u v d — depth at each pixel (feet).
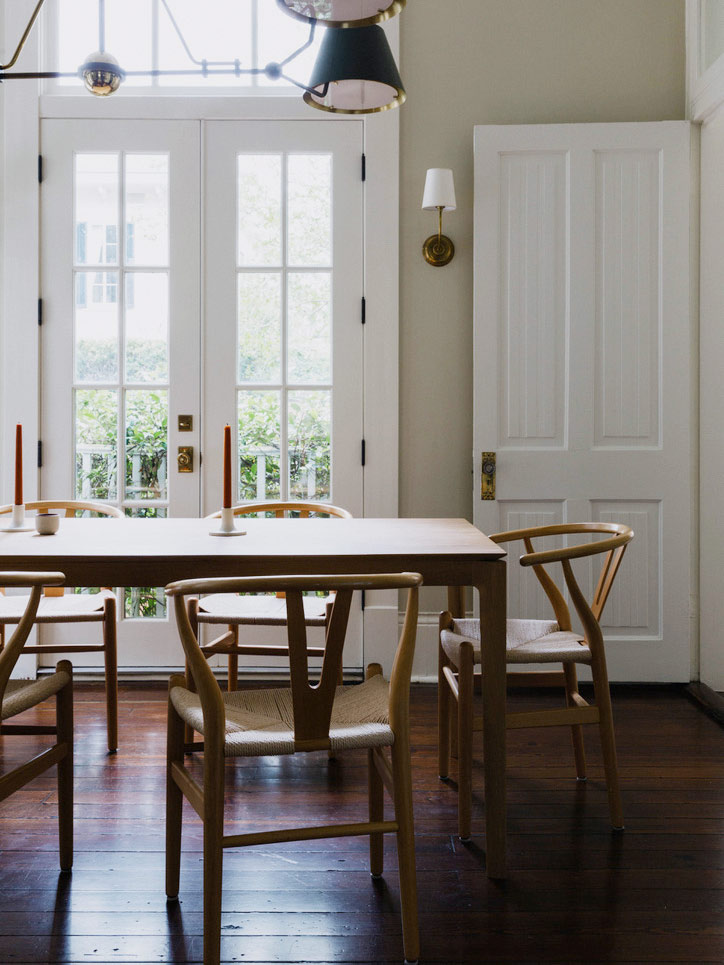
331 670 5.68
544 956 5.99
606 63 12.37
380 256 12.39
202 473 12.62
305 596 12.42
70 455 12.60
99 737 10.17
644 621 12.23
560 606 9.06
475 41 12.39
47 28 12.53
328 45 7.72
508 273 12.10
